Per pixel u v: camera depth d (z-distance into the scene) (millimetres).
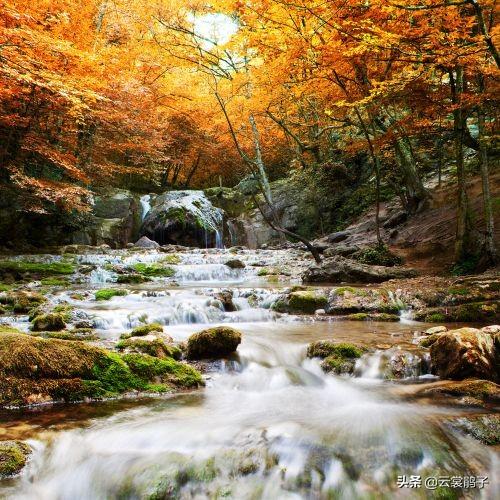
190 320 7051
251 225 22516
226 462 2871
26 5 11383
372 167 20500
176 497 2650
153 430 3268
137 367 4238
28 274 11125
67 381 3830
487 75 8219
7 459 2746
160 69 17203
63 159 13797
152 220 20000
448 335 4570
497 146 13758
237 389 4293
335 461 2877
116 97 15211
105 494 2709
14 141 13578
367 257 12055
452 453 2961
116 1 15758
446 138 15703
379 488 2693
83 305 7711
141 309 7102
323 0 8648
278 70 11836
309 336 5914
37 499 2625
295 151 23969
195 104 19109
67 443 3043
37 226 15672
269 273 12648
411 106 10125
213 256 14805
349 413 3629
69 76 11242
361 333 6078
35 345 3898
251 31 10820
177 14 12773
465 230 10039
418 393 4074
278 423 3395
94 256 13375
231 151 25922
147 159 23797
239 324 6945
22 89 11484
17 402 3615
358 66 10492
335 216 20812
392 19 7441
